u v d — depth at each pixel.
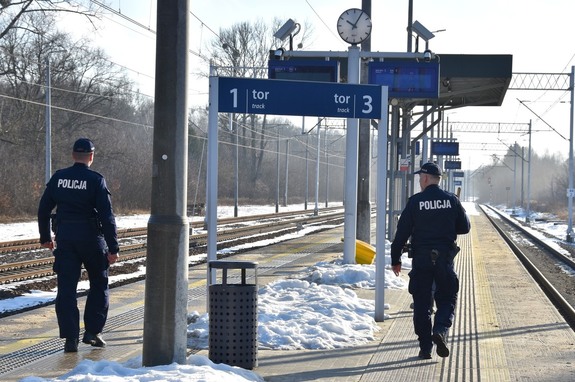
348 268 17.61
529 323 12.44
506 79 24.89
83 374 7.56
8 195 51.34
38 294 16.27
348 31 18.47
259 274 19.53
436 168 9.60
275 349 10.05
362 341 10.62
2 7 42.78
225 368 8.23
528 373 8.88
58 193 9.73
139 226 44.53
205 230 43.38
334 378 8.54
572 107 49.19
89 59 66.31
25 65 59.09
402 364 9.27
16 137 57.41
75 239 9.74
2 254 26.09
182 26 8.08
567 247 41.75
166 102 8.07
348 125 19.56
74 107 65.50
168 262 8.08
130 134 80.12
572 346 10.55
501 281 18.73
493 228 49.88
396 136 28.69
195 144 89.44
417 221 9.49
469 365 9.27
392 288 16.44
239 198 98.38
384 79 21.09
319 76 19.61
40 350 10.28
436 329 9.17
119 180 66.06
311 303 12.92
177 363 8.13
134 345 10.60
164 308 8.09
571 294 21.27
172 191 8.09
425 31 22.16
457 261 24.12
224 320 8.80
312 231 43.62
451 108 29.41
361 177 24.45
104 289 10.25
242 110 11.75
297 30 19.66
